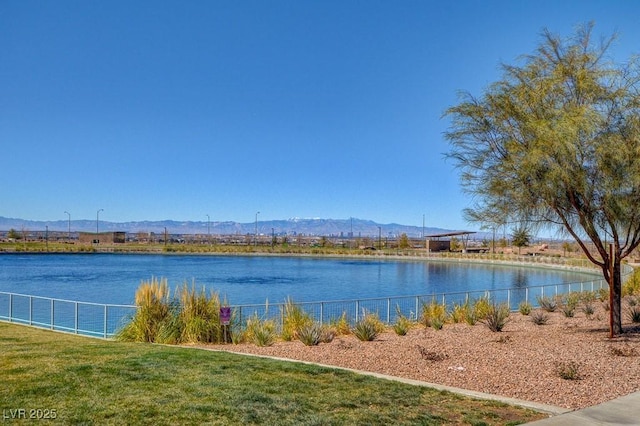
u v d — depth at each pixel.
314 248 146.00
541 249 116.25
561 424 7.91
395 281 59.94
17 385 8.60
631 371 11.49
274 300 40.34
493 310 21.48
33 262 94.00
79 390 8.43
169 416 7.38
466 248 125.19
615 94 15.18
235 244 171.88
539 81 15.91
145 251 132.75
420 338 17.39
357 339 17.58
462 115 16.44
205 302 18.22
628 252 16.70
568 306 24.83
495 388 10.15
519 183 15.71
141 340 17.14
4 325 19.38
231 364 10.93
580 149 14.76
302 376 10.21
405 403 8.77
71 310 30.83
